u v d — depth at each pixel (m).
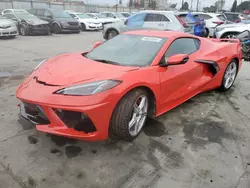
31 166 2.31
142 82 2.66
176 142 2.82
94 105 2.30
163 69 3.04
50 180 2.15
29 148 2.59
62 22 14.68
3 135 2.81
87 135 2.41
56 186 2.08
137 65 2.98
